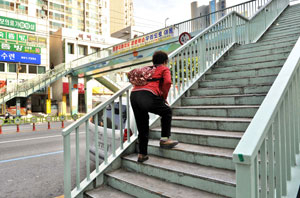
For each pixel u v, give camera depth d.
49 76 25.38
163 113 2.97
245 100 3.70
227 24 6.38
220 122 3.26
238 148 1.34
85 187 2.88
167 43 14.83
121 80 32.84
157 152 3.21
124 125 3.89
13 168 5.31
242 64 4.89
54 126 15.91
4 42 27.44
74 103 27.22
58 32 32.91
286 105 1.93
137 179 2.81
